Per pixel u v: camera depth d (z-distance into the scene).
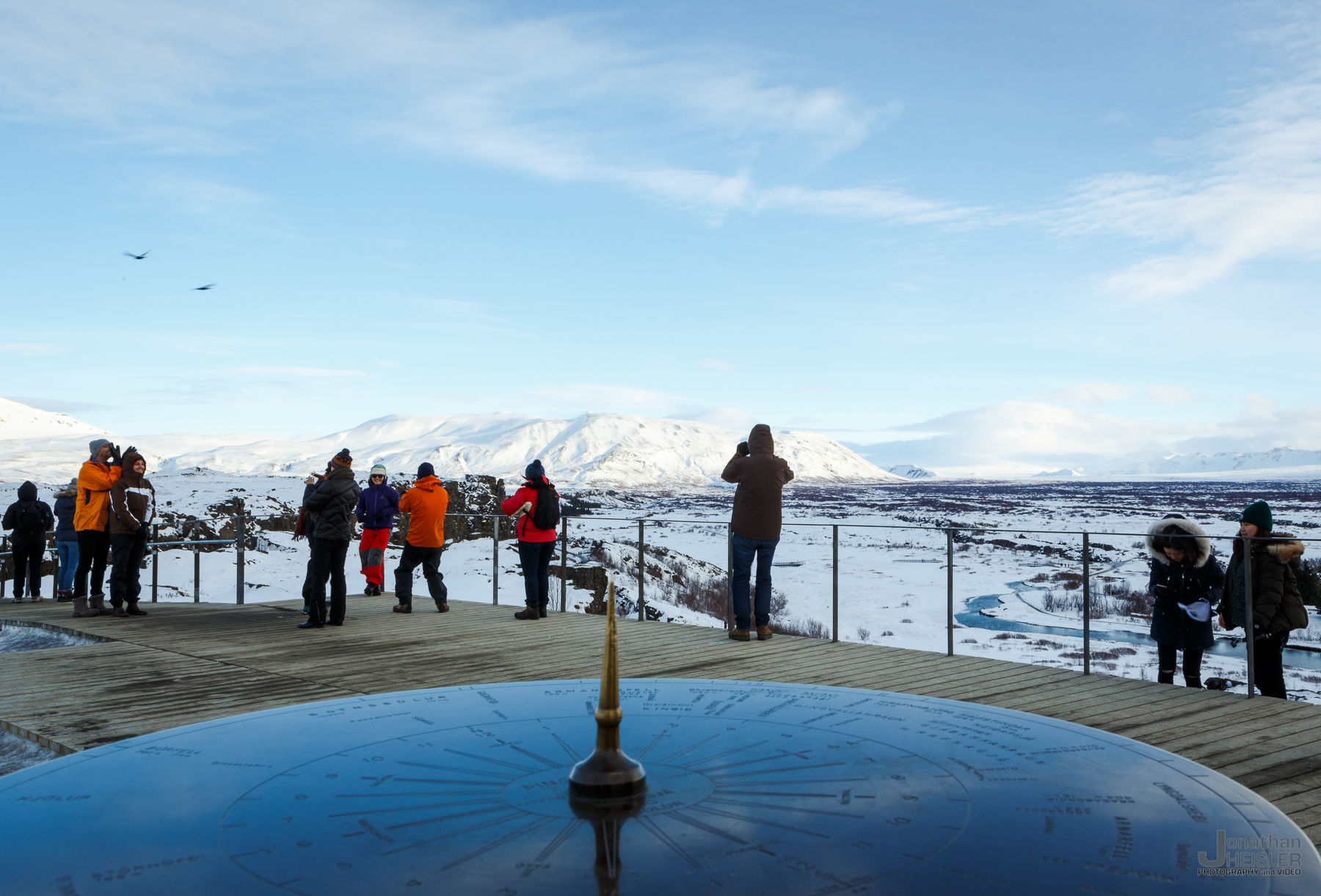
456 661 7.21
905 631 27.95
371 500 12.86
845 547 60.78
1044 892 1.76
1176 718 5.25
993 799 2.33
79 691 6.06
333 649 7.85
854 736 2.97
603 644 8.08
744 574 8.25
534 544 9.80
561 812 2.21
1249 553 6.14
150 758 2.72
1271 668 6.34
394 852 1.98
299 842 2.04
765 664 7.02
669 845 2.00
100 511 9.93
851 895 1.74
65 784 2.47
